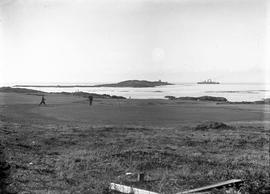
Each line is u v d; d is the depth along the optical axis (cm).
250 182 893
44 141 1359
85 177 930
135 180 912
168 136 1534
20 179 853
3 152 1105
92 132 1527
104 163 1095
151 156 1198
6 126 1502
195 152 1303
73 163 1071
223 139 1500
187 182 909
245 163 1170
